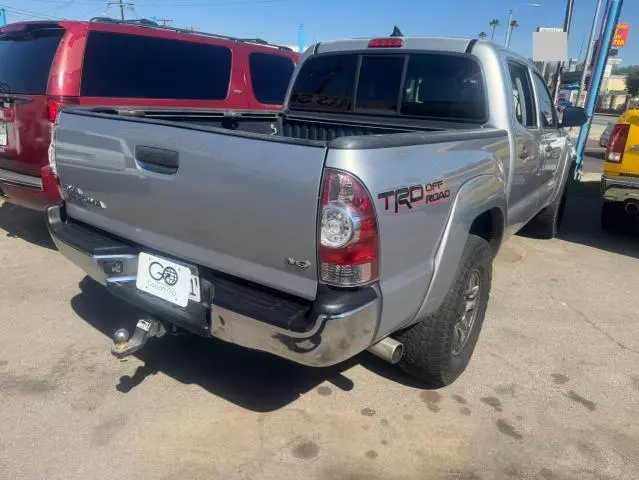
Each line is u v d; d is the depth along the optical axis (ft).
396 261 7.63
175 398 9.78
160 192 8.46
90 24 16.33
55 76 15.24
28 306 13.06
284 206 7.06
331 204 6.73
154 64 18.69
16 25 16.53
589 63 39.68
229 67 21.89
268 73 23.93
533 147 14.10
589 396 10.52
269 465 8.27
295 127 15.25
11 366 10.54
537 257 18.78
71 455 8.29
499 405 10.06
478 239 10.37
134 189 8.88
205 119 13.51
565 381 10.99
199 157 7.80
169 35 19.35
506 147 11.86
